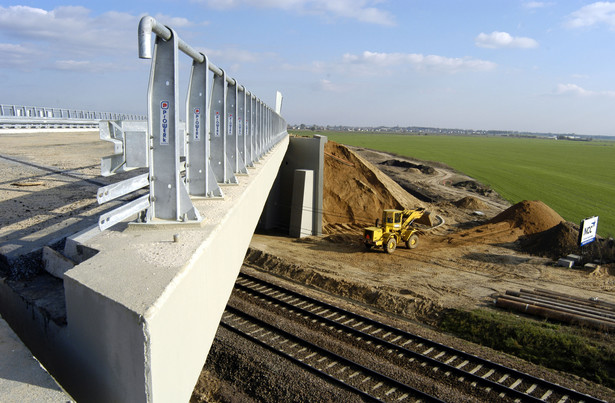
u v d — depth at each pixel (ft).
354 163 113.09
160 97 13.61
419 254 72.13
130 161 13.60
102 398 9.04
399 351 37.04
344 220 98.12
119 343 8.29
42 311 11.50
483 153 335.47
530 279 58.80
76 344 9.71
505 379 33.45
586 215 112.88
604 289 54.95
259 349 35.45
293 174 93.09
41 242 17.06
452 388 31.81
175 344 9.26
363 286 54.13
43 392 8.30
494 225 88.38
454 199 132.05
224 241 14.94
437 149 364.99
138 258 10.75
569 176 199.21
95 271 9.80
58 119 98.68
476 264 66.28
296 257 67.62
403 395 30.60
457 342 40.09
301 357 34.76
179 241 12.28
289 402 29.50
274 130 59.52
